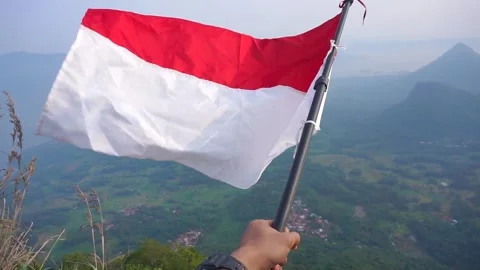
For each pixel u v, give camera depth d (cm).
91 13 342
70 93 307
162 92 344
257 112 372
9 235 344
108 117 312
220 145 348
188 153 333
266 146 364
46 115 300
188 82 361
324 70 345
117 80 331
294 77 397
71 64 317
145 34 359
